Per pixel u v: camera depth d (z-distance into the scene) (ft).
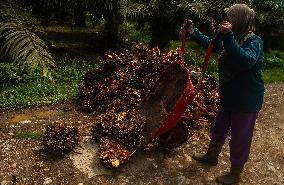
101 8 28.53
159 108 16.10
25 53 19.95
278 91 26.40
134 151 15.16
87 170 14.44
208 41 14.16
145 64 18.40
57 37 36.73
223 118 14.65
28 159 14.85
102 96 18.92
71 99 20.25
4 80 21.40
